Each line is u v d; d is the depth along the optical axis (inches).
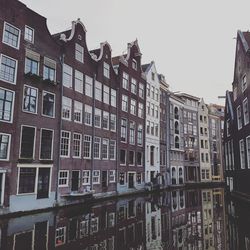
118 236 518.3
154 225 623.8
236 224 636.1
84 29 1184.8
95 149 1218.0
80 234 527.5
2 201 761.0
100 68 1293.1
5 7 821.9
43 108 941.8
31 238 490.0
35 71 924.0
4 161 778.8
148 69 1827.0
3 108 798.5
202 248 448.5
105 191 1262.3
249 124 1082.1
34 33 923.4
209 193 1546.5
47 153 940.6
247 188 1115.9
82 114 1141.1
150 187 1643.7
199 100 2662.4
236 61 1322.6
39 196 889.5
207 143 2655.0
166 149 2041.1
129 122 1534.2
